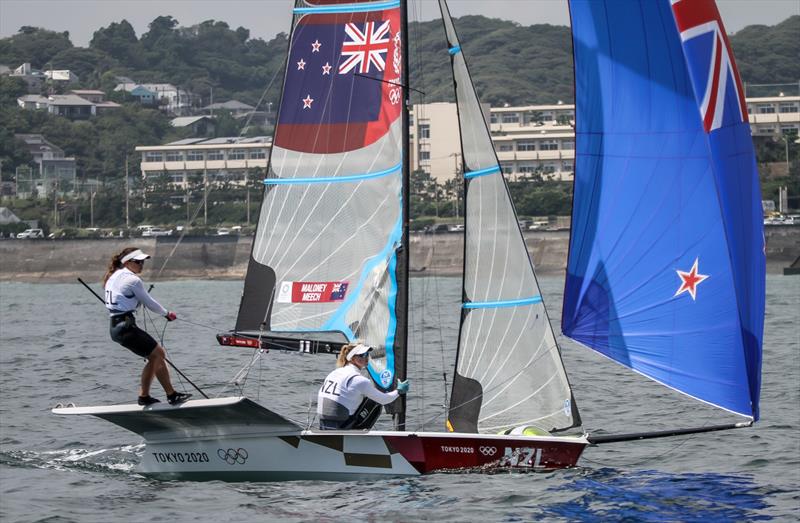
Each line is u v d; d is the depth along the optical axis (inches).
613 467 2080.5
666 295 1886.1
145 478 1998.0
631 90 1895.9
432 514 1702.8
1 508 1758.1
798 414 2719.0
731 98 1893.5
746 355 1860.2
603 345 1927.9
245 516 1697.8
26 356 4566.9
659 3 1867.6
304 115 2127.2
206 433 1950.1
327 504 1763.0
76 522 1675.7
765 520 1684.3
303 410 2886.3
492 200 2026.3
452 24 2049.7
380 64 2095.2
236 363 4121.6
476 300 2030.0
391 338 2052.2
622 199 1907.0
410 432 1907.0
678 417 2733.8
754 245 1893.5
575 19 1921.8
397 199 2071.9
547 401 1998.0
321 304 2103.8
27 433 2546.8
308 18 2129.7
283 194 2133.4
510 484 1881.2
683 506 1765.5
